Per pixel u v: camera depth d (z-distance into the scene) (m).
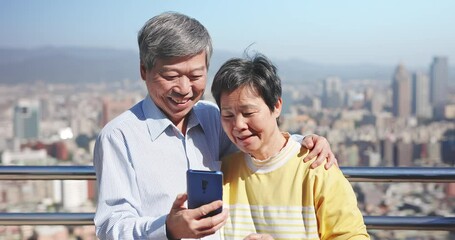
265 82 1.55
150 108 1.74
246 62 1.58
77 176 2.04
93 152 1.77
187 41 1.57
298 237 1.63
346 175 1.98
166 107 1.69
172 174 1.71
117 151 1.69
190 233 1.45
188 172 1.48
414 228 2.01
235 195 1.71
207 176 1.46
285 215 1.64
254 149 1.63
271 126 1.62
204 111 1.84
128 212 1.63
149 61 1.61
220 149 1.86
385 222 2.01
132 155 1.69
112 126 1.72
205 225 1.44
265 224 1.66
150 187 1.69
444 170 1.96
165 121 1.71
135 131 1.71
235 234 1.68
